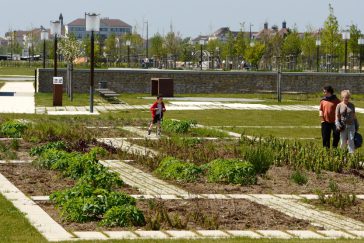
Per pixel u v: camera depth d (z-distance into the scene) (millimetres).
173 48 115750
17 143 26031
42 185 18531
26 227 13664
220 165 19922
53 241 12570
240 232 13852
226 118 40500
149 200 16500
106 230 13812
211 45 122250
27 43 164875
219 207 16250
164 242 12562
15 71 103625
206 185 19203
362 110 47281
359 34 90312
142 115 41594
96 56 99875
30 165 21906
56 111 43250
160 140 28734
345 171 22078
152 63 115375
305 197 17812
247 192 18391
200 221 14672
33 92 60312
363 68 105875
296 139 30609
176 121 33438
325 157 22562
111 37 123938
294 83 65625
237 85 64562
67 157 21141
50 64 117500
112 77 62312
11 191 17500
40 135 28797
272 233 13820
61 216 14672
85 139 28703
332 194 18172
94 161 20359
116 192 16625
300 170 21875
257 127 36281
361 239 13320
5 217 14469
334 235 13812
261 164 20953
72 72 55281
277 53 107500
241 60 110938
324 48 94438
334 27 89750
